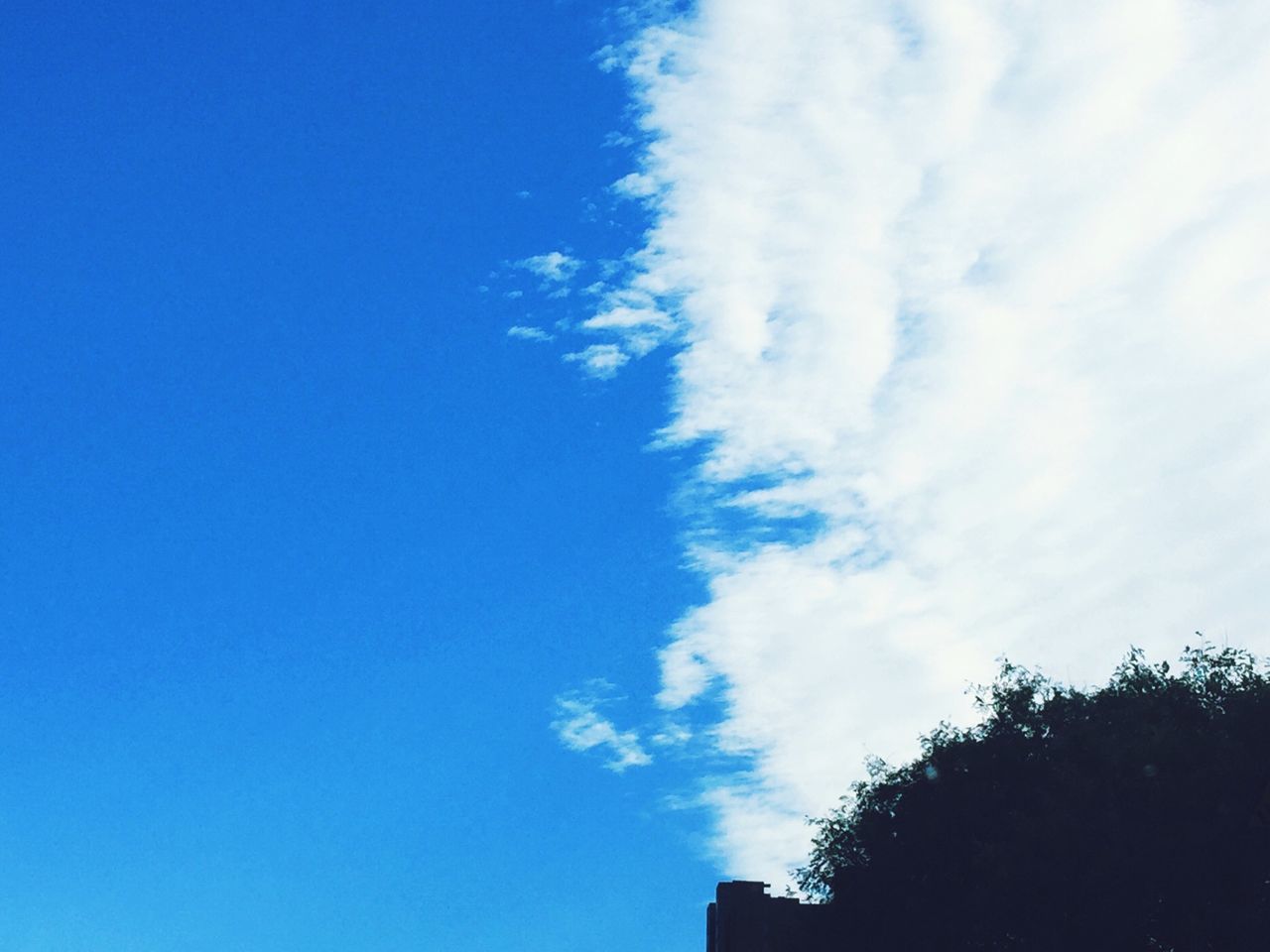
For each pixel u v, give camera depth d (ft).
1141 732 162.91
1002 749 174.09
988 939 165.07
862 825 182.09
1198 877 151.12
